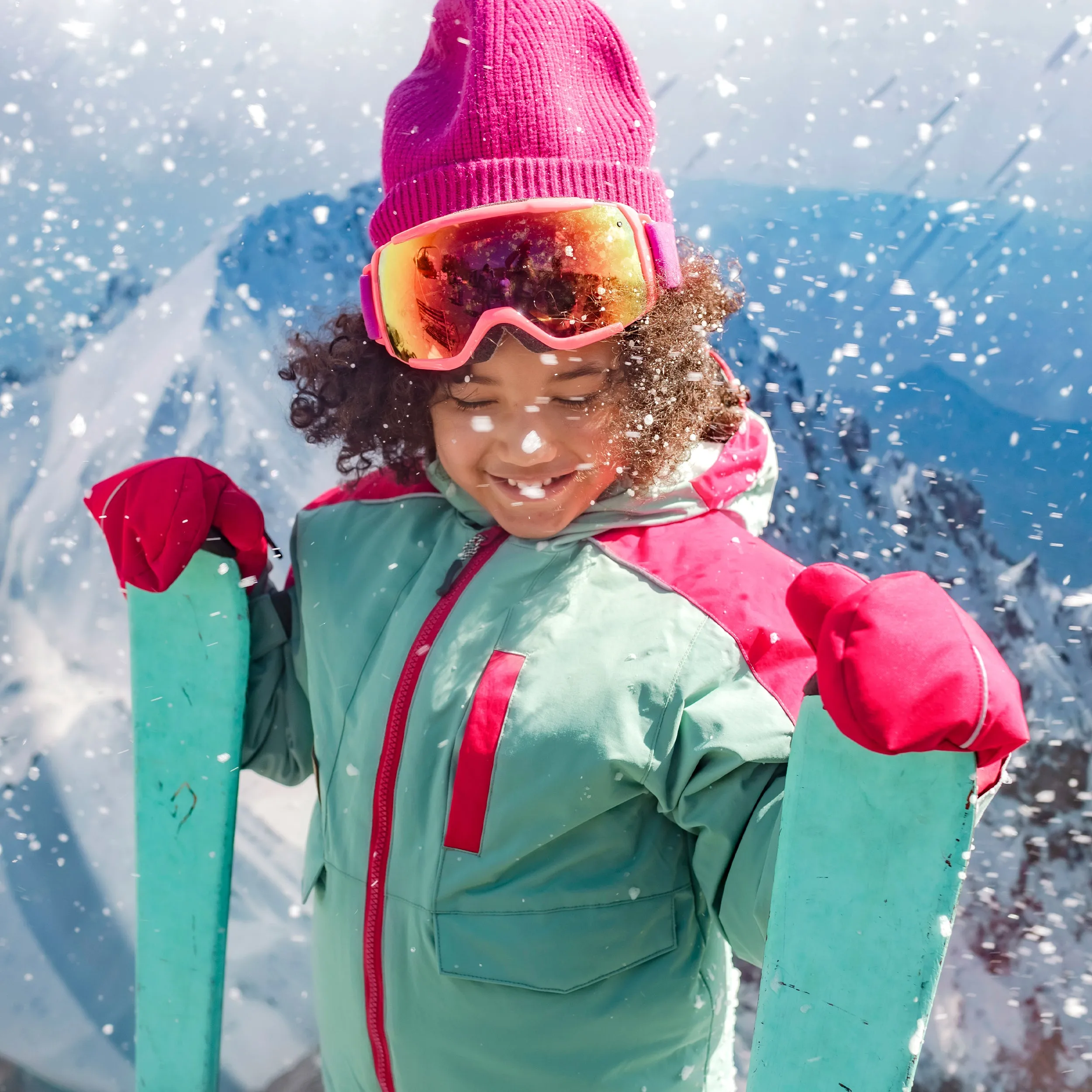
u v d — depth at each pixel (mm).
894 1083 792
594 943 1004
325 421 1329
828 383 2371
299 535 1277
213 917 1212
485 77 1030
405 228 1075
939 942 781
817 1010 822
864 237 2355
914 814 790
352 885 1101
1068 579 2297
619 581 1038
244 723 1246
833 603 817
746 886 934
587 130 1039
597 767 970
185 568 1180
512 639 1039
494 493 1075
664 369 1062
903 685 727
